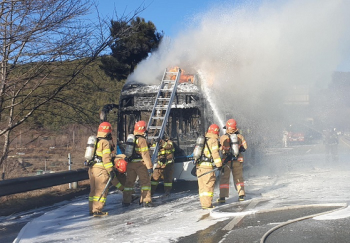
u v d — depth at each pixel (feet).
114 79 57.67
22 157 67.77
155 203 30.81
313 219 21.11
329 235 17.99
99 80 42.55
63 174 34.50
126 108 38.60
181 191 37.68
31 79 32.22
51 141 81.25
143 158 28.73
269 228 19.97
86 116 39.22
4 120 38.70
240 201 28.53
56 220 25.50
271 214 23.11
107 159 26.14
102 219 25.40
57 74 33.37
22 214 28.48
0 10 28.96
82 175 37.58
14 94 34.24
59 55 30.81
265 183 38.75
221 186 28.91
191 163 36.78
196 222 22.74
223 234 19.51
